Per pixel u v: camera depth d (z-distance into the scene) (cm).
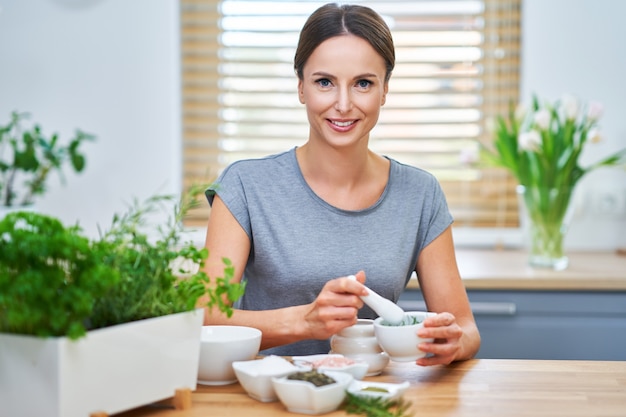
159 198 129
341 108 158
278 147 322
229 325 155
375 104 161
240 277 173
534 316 258
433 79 317
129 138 313
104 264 110
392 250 174
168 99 313
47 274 104
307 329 148
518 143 277
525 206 274
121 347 112
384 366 141
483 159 292
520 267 274
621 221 309
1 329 109
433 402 124
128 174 313
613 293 257
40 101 312
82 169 291
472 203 319
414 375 139
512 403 123
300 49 164
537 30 309
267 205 174
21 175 305
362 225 174
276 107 319
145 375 116
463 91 316
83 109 313
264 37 317
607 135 307
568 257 296
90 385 108
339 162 173
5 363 108
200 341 129
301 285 172
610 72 307
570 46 308
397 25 315
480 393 129
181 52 319
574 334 258
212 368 132
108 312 116
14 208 268
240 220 174
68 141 314
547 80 309
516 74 314
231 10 316
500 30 314
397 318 140
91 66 312
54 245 104
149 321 115
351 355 140
